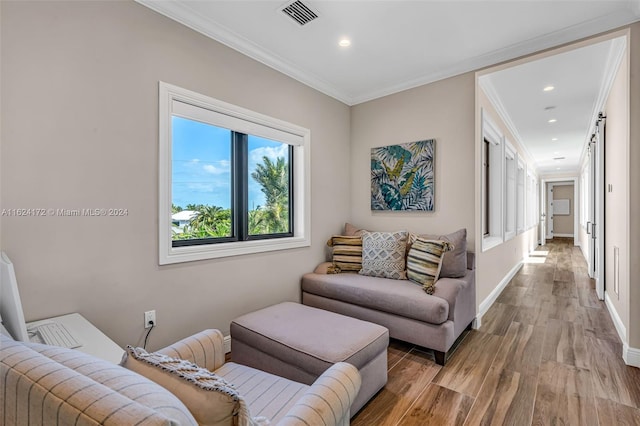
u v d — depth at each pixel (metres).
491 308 3.63
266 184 3.00
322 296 2.99
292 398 1.27
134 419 0.51
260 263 2.79
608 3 2.09
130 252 1.95
